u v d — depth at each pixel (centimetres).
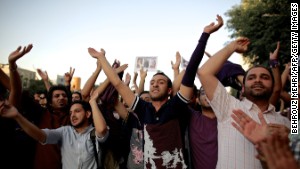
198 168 265
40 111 389
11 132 312
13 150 314
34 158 336
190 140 277
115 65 388
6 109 262
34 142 344
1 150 301
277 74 342
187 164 266
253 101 254
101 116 299
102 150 308
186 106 276
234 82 325
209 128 272
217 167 239
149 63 550
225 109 244
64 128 319
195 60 259
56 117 371
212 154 261
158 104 296
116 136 312
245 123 166
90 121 340
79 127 323
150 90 300
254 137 158
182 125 275
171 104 271
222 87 250
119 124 335
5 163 303
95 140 312
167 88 300
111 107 353
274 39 1581
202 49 257
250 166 223
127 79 407
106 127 298
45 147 333
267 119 245
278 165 118
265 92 246
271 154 121
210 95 250
